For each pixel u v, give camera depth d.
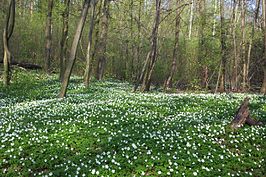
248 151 12.28
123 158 10.44
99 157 10.57
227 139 13.00
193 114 16.98
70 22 48.53
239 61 38.50
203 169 10.15
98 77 43.91
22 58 48.44
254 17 37.56
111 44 52.41
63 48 37.28
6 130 12.98
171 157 10.62
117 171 9.70
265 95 24.59
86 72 30.22
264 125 15.07
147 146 11.48
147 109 17.77
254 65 41.69
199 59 40.75
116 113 16.12
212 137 13.01
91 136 12.48
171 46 47.03
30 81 31.42
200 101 20.44
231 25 35.22
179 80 45.69
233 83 37.78
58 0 35.62
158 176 9.59
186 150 11.43
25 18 49.22
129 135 12.44
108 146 11.58
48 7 40.84
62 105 18.33
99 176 9.45
